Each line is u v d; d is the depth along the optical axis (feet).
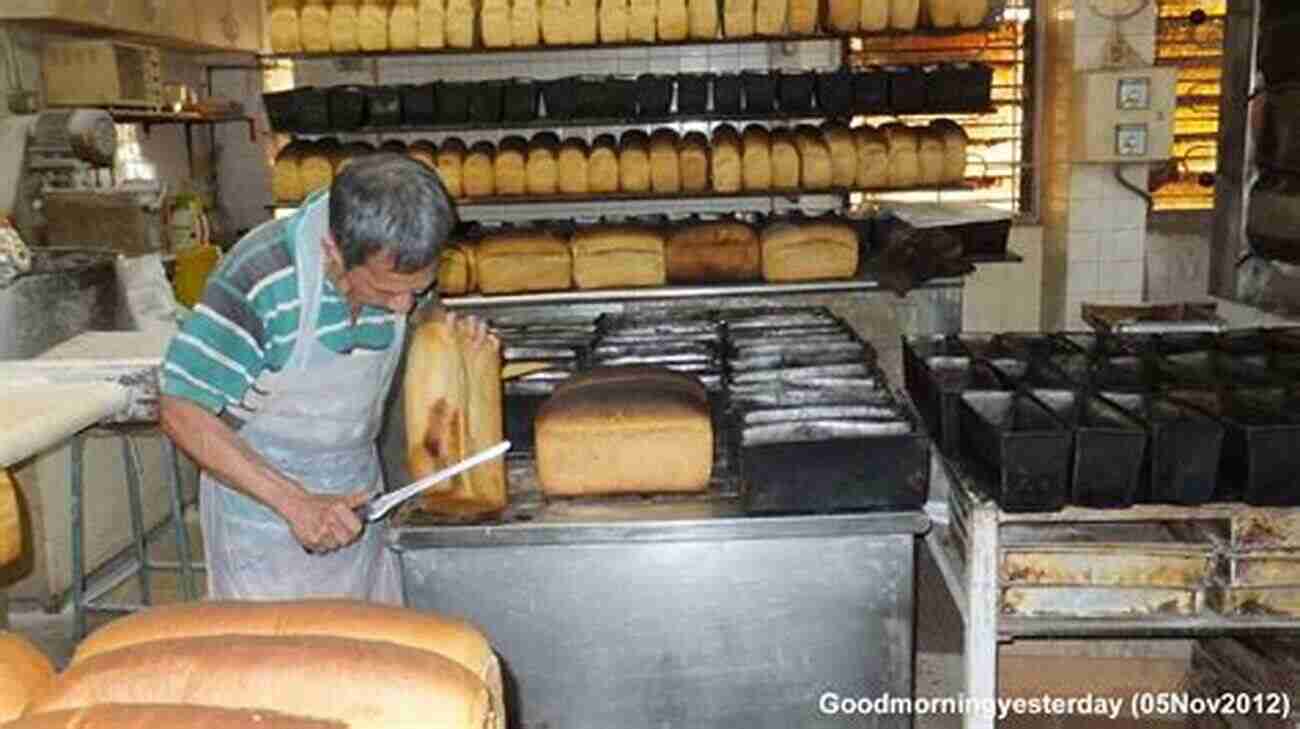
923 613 11.10
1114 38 15.71
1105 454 6.24
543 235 13.58
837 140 13.96
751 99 13.91
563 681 6.40
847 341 8.23
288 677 2.70
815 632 6.33
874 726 6.46
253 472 6.05
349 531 6.04
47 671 3.00
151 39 17.19
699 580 6.28
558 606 6.32
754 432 6.29
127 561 13.75
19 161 14.42
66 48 15.34
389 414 7.44
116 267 11.38
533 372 7.59
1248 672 8.11
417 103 14.02
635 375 7.02
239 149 21.45
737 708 6.44
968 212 14.71
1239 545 6.57
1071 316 16.55
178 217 16.74
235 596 6.79
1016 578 6.78
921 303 13.38
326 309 6.05
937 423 7.52
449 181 13.96
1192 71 18.19
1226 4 13.61
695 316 9.75
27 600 12.41
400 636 2.97
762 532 6.16
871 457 6.13
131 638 2.98
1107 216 16.33
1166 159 15.43
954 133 13.99
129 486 11.19
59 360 8.14
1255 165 13.06
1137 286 16.48
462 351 6.24
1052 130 17.26
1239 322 12.85
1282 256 12.51
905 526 6.16
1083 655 9.98
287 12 13.70
